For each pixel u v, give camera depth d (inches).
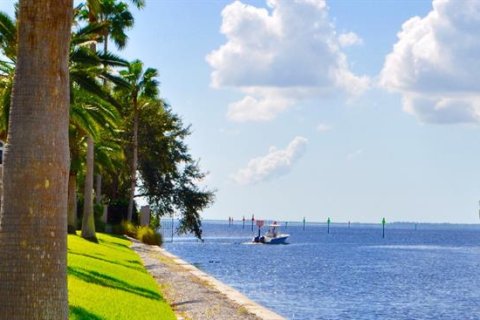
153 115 4104.3
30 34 550.0
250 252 5108.3
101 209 3516.2
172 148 4188.0
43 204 542.0
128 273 1603.1
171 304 1264.8
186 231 4286.4
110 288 1226.0
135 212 3988.7
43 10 549.0
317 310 1759.4
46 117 547.5
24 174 541.0
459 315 1795.0
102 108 1883.6
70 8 561.9
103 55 1807.3
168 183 4160.9
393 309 1863.9
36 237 538.6
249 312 1187.3
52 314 540.1
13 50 1670.8
